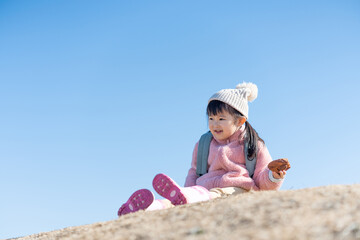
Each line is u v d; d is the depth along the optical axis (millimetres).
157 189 3955
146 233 2477
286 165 4125
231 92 4914
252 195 3066
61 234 3139
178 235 2316
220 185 4570
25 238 3498
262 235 2076
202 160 4965
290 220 2242
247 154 4742
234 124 4844
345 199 2475
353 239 1904
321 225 2092
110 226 2926
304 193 2773
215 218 2500
